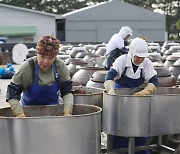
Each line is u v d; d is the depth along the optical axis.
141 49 4.99
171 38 62.62
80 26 42.22
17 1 62.88
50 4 65.81
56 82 4.00
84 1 67.69
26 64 3.89
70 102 3.95
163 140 6.03
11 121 3.46
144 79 5.27
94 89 5.75
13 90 3.86
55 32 42.16
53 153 3.46
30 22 41.94
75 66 10.69
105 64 8.56
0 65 19.09
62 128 3.45
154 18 43.16
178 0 67.25
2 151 3.54
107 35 42.69
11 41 41.62
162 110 4.75
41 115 4.10
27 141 3.45
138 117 4.72
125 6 42.62
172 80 7.80
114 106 4.82
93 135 3.65
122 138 5.40
